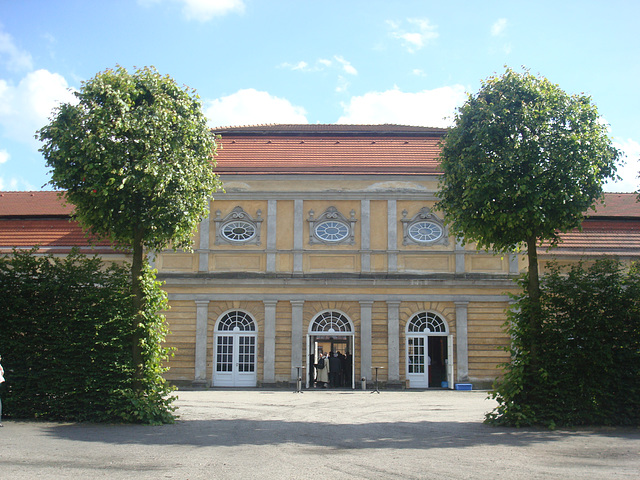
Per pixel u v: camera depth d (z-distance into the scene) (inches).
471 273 1077.1
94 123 570.6
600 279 584.4
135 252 606.9
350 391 1013.2
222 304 1085.1
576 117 597.9
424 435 518.0
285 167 1123.3
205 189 641.0
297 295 1080.8
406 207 1105.4
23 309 590.6
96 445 451.5
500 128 595.8
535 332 581.6
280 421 610.9
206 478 350.0
